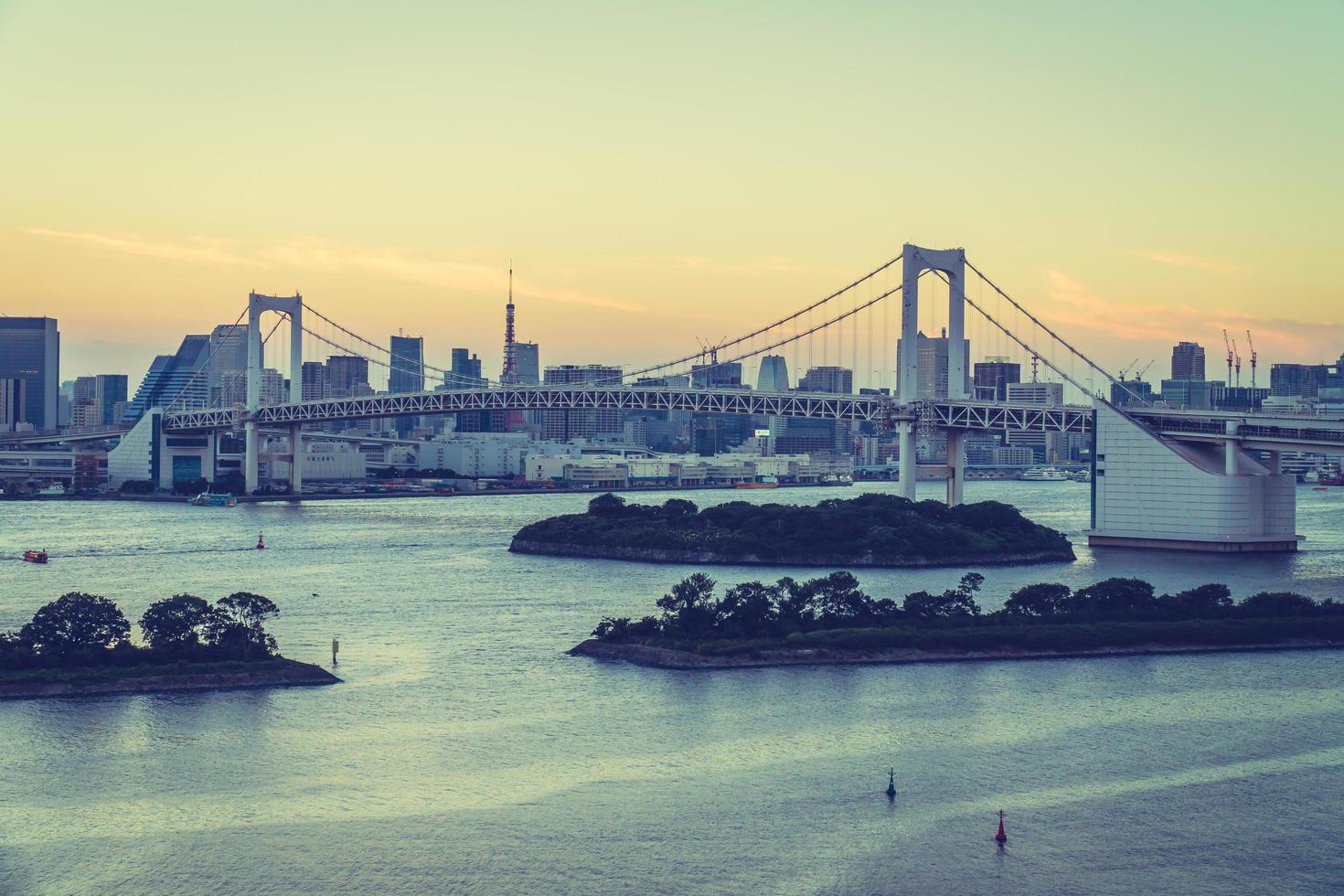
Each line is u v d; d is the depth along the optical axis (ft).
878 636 567.18
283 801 394.52
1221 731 463.42
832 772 421.18
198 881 345.51
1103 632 583.99
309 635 606.14
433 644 589.73
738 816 386.32
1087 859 361.92
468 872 351.05
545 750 438.81
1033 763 431.02
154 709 476.13
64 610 529.04
